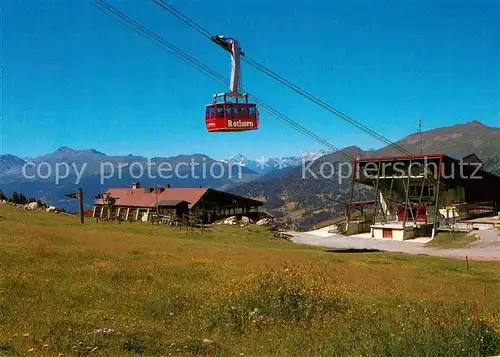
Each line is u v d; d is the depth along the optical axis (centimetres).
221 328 1335
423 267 3284
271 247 4972
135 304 1568
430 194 7519
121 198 9962
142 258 2842
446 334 1029
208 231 6481
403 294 1972
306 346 1119
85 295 1652
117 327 1234
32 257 2464
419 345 982
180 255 3131
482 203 7569
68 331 1162
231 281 1808
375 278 2558
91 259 2639
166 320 1411
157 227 6450
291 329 1300
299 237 7256
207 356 1042
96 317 1360
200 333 1287
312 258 3512
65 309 1442
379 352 980
